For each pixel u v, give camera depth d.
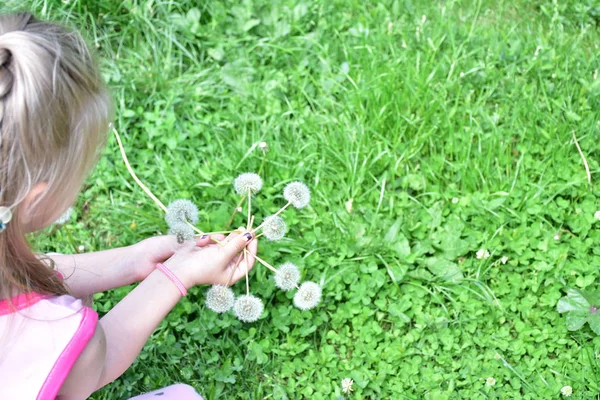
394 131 1.38
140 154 1.37
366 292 1.18
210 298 0.95
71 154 0.67
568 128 1.39
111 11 1.54
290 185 1.05
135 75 1.47
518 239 1.23
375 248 1.22
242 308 1.01
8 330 0.71
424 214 1.28
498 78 1.49
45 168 0.65
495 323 1.16
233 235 1.00
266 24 1.58
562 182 1.32
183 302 1.15
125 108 1.43
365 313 1.16
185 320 1.15
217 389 1.09
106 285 1.00
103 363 0.78
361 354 1.13
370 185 1.34
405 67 1.49
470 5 1.65
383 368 1.11
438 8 1.62
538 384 1.10
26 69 0.61
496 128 1.38
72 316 0.72
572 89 1.46
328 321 1.18
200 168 1.34
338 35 1.57
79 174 0.69
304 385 1.11
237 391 1.10
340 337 1.15
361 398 1.09
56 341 0.72
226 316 1.15
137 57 1.51
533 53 1.54
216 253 0.93
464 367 1.12
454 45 1.51
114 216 1.30
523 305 1.17
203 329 1.13
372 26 1.60
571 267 1.20
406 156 1.35
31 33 0.63
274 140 1.40
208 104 1.45
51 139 0.64
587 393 1.08
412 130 1.40
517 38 1.57
